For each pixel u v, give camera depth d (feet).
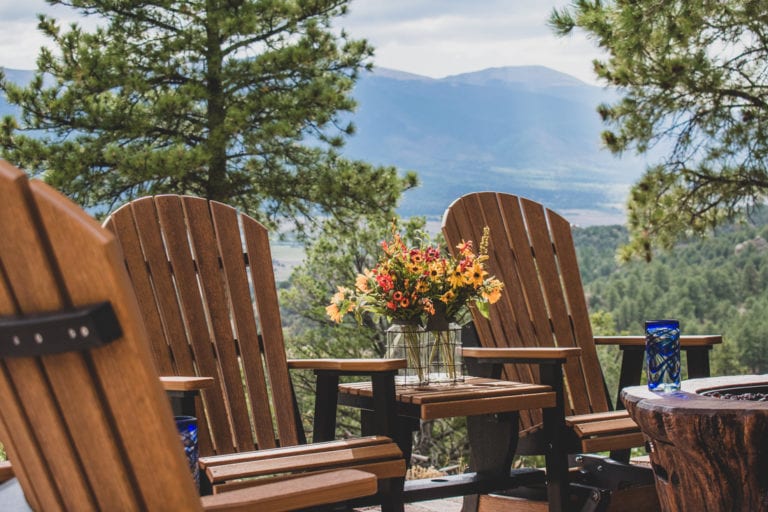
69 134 38.29
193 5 40.45
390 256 9.50
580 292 11.62
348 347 37.32
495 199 11.35
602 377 11.30
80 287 2.85
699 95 25.03
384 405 7.79
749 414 5.44
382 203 39.04
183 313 9.51
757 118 24.75
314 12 41.47
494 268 11.00
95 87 37.52
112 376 2.93
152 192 36.01
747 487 5.59
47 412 3.19
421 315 9.36
